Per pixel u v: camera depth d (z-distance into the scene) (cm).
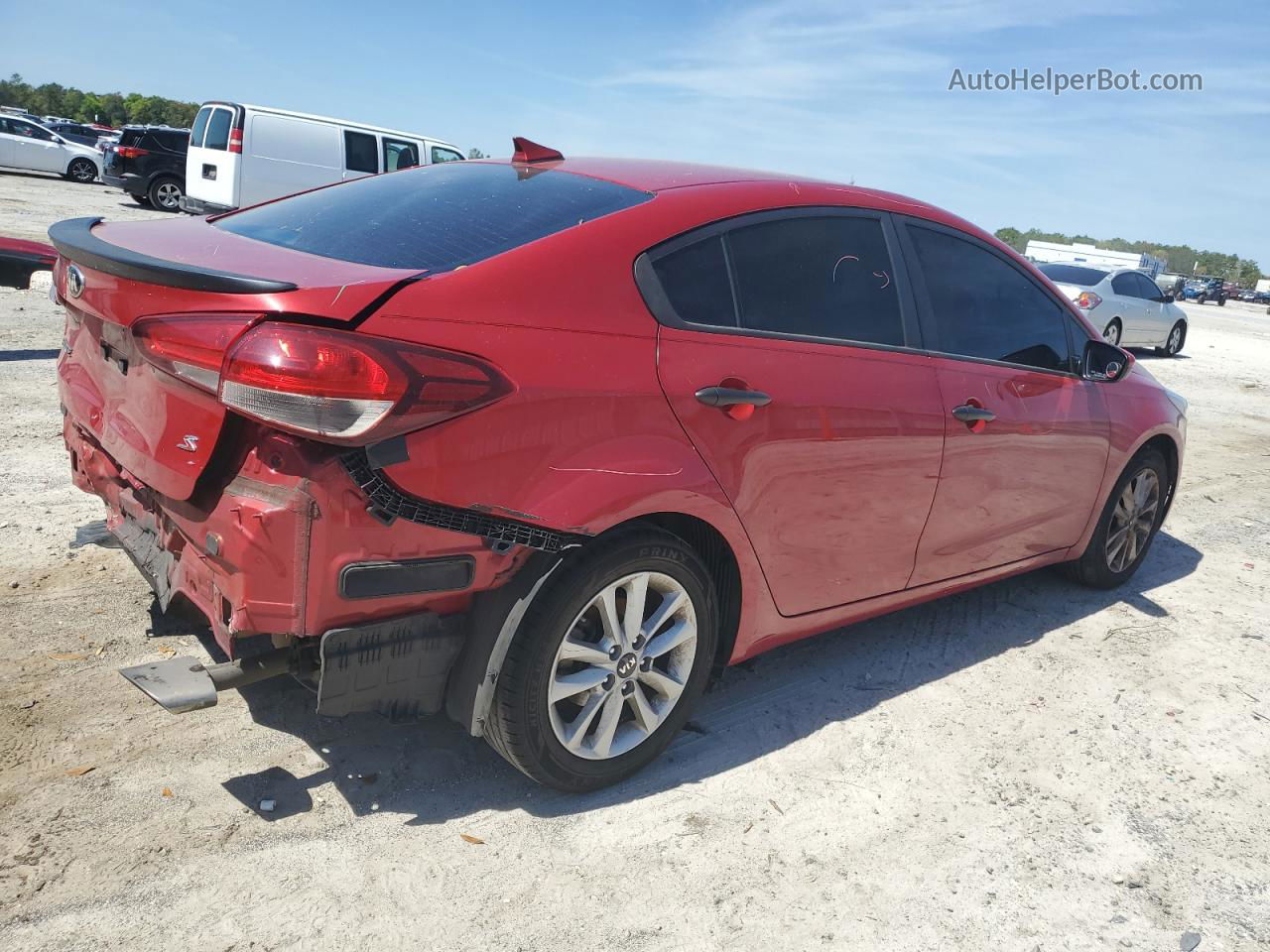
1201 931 246
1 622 330
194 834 241
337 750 283
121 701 293
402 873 237
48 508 435
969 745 324
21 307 916
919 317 337
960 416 340
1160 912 251
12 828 235
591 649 259
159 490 228
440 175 322
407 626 230
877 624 417
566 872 244
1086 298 1557
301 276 222
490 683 244
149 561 264
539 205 273
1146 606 467
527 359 231
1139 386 454
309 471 206
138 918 213
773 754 307
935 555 356
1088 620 443
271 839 243
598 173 300
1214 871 270
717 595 297
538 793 273
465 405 218
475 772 280
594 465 242
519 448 229
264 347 201
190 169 1655
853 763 306
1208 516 649
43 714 282
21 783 252
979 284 367
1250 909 255
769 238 296
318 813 255
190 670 233
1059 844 276
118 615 344
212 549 216
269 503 208
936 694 357
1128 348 1686
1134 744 335
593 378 242
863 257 324
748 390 273
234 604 215
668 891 241
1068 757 323
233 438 214
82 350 283
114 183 2078
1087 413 409
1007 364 371
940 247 354
